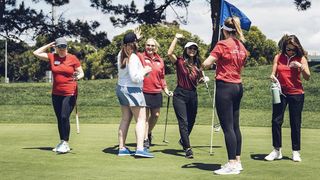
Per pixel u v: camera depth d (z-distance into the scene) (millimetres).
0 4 36406
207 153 9281
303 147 10219
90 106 22812
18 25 37156
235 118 7473
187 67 9117
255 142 10906
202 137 11906
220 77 7305
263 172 7379
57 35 37312
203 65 7293
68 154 8906
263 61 72125
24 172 7180
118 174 7094
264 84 26594
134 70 8586
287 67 8594
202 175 7105
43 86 29641
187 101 9125
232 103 7328
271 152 8789
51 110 21406
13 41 38250
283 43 8641
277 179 6852
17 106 22953
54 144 10250
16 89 28484
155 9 37625
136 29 8844
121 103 8859
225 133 7301
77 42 39781
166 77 29922
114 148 9711
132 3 37500
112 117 18797
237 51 7273
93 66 75250
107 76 75062
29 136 11703
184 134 8797
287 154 9234
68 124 9148
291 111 8578
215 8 33719
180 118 8938
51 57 9289
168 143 10797
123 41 8711
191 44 9125
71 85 9234
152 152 9391
